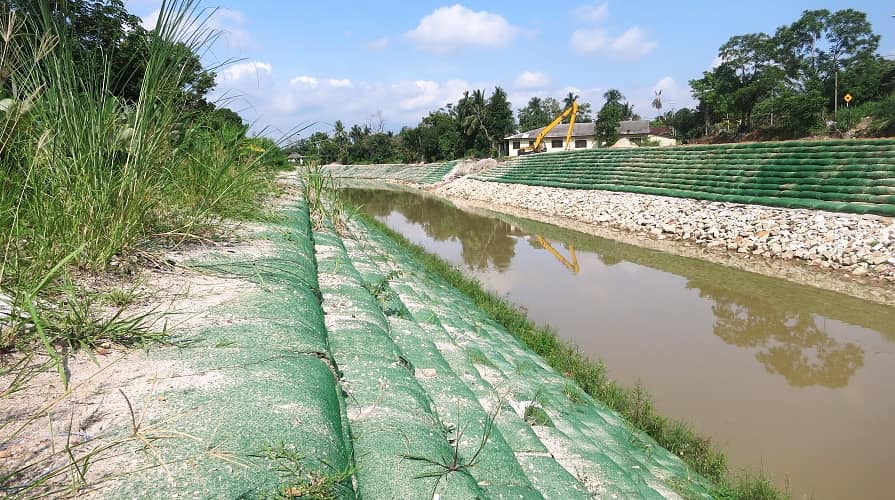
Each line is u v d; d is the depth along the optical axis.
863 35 61.38
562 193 29.02
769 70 51.84
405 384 3.35
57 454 1.79
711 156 25.09
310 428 2.19
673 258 15.67
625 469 4.42
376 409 2.94
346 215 12.20
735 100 52.41
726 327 9.95
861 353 8.68
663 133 73.75
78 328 2.53
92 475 1.70
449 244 19.59
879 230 13.70
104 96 3.60
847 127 41.25
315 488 1.87
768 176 20.14
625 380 7.80
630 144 63.22
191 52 3.91
